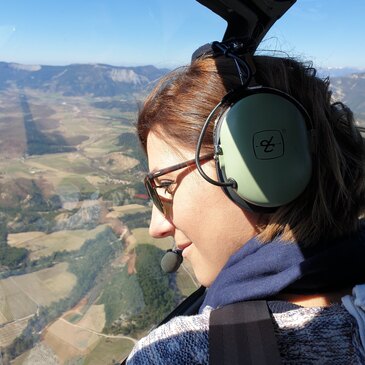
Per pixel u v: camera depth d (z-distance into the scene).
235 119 0.30
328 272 0.29
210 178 0.32
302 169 0.29
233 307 0.29
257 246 0.31
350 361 0.27
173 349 0.28
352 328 0.28
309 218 0.30
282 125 0.30
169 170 0.33
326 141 0.31
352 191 0.32
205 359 0.28
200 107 0.33
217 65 0.34
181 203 0.33
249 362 0.25
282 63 0.34
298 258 0.29
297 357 0.27
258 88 0.31
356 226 0.32
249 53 0.35
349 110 0.35
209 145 0.32
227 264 0.32
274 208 0.31
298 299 0.30
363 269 0.30
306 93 0.33
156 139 0.34
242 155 0.29
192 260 0.36
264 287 0.29
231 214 0.32
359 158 0.34
